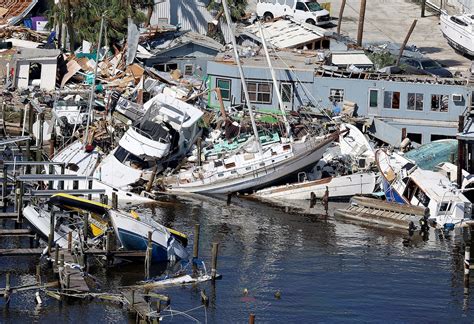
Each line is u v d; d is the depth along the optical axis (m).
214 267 135.12
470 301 131.62
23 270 135.12
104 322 122.00
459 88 189.75
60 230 141.50
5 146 177.25
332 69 193.38
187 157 177.88
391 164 168.38
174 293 130.50
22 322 121.50
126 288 130.75
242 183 171.38
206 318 124.38
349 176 170.50
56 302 126.31
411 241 152.25
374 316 126.81
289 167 170.62
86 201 142.12
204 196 171.50
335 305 129.38
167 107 178.50
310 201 170.00
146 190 168.38
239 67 172.75
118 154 171.75
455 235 155.12
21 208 146.62
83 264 134.50
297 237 153.00
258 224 158.38
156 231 139.12
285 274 138.25
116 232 137.50
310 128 180.00
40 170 170.12
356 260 144.25
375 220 159.62
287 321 124.69
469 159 169.50
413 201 162.75
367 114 192.12
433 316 127.25
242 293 131.50
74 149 175.12
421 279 138.12
